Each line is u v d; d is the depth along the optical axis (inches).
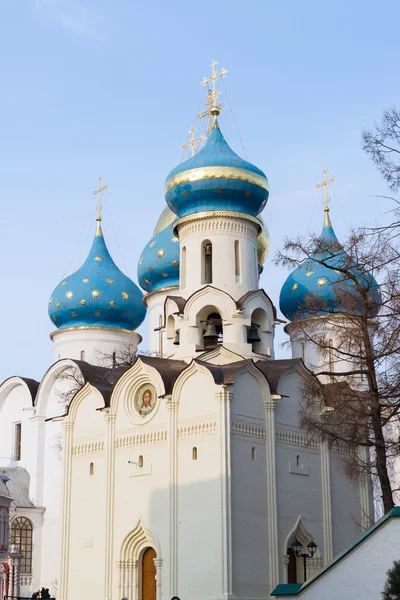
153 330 2411.4
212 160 1878.7
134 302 2539.4
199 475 1595.7
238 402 1620.3
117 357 2352.4
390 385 1277.1
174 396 1667.1
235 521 1553.9
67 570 1763.0
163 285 2422.5
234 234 1873.8
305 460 1728.6
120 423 1755.7
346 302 1378.0
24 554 2289.6
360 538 984.9
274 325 1857.8
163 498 1640.0
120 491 1720.0
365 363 1301.7
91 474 1786.4
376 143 1109.7
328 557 1710.1
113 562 1690.5
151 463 1680.6
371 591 967.0
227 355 1712.6
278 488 1651.1
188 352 1772.9
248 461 1610.5
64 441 1841.8
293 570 1663.4
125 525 1690.5
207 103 2030.0
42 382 2412.6
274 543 1605.6
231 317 1776.6
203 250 1872.5
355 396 1325.0
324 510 1734.7
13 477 2352.4
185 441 1635.1
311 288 2112.5
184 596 1563.7
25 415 2453.2
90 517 1759.4
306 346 2090.3
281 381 1716.3
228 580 1512.1
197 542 1569.9
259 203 1914.4
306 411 1683.1
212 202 1876.2
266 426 1660.9
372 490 1846.7
